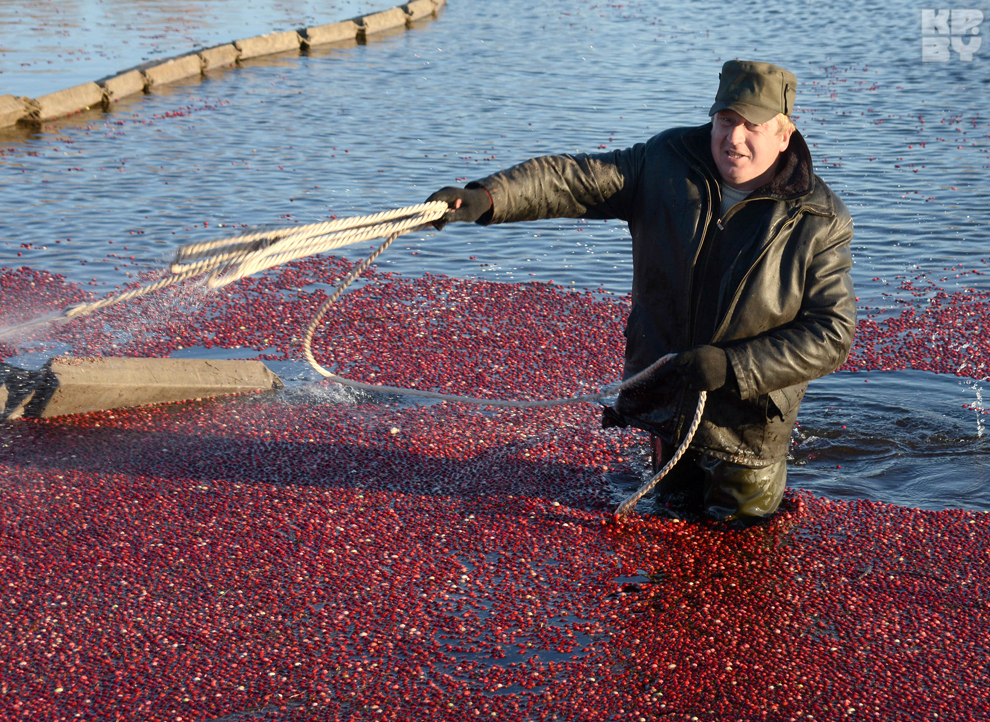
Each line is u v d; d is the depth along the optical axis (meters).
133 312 8.89
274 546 5.28
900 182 13.42
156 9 31.31
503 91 20.05
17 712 4.04
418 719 4.01
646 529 5.49
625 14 32.94
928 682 4.27
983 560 5.19
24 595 4.81
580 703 4.12
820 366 4.81
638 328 5.27
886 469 6.24
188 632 4.56
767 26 30.03
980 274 10.09
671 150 5.08
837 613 4.75
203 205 12.26
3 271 9.78
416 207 4.63
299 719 4.01
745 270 4.84
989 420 6.89
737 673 4.32
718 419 5.18
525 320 8.98
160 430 6.66
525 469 6.23
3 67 20.86
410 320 8.93
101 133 16.16
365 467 6.21
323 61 23.78
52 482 5.91
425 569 5.09
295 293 9.60
